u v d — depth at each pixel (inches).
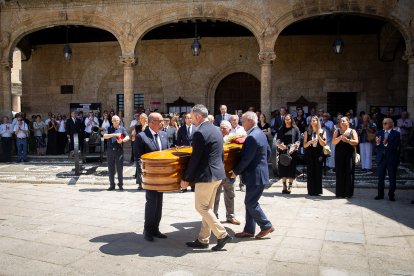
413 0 550.6
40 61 837.8
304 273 195.9
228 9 587.8
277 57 756.0
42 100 839.1
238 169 239.0
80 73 822.5
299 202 354.3
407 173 488.1
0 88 663.8
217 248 228.8
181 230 271.3
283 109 574.9
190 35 772.6
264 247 234.2
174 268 203.0
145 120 406.9
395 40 669.3
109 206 343.9
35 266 205.9
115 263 210.1
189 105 781.9
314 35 745.0
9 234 261.7
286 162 368.2
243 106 773.9
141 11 608.7
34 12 642.2
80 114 685.3
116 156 418.6
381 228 271.4
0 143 648.4
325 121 531.2
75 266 205.9
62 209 332.8
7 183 463.5
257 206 246.5
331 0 563.8
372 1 558.3
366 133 510.0
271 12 579.2
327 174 495.5
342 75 740.0
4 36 652.7
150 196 245.9
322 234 258.5
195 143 218.2
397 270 198.7
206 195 224.1
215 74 775.1
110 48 808.9
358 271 197.8
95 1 617.6
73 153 519.5
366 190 409.4
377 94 730.8
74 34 786.2
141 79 802.2
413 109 563.2
